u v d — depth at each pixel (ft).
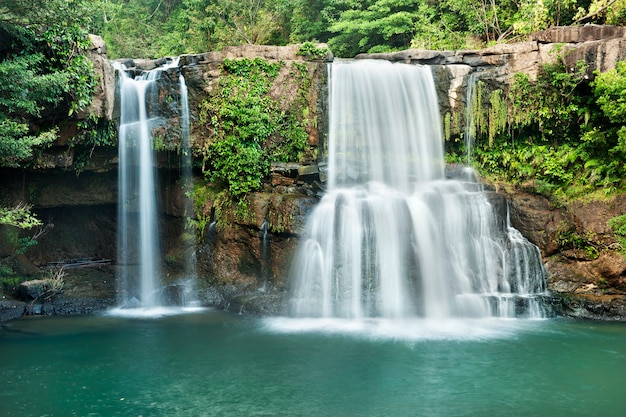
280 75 52.39
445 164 56.59
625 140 45.11
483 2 73.20
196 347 36.68
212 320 43.42
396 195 48.73
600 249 46.42
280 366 33.06
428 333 39.65
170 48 105.40
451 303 44.42
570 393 29.37
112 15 111.45
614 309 42.98
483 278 46.55
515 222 49.39
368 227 44.91
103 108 48.06
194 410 27.25
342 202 46.06
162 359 34.37
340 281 44.37
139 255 52.54
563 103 52.34
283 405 27.73
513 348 36.40
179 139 52.11
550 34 53.88
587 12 61.52
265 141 51.85
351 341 37.88
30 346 37.06
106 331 40.47
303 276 45.24
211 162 52.13
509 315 44.04
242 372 32.19
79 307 46.37
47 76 41.86
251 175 50.57
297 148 52.65
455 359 34.32
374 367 32.94
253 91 51.55
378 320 43.06
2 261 48.96
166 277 52.01
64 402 28.25
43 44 44.91
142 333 39.93
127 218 52.65
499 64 55.36
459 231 46.88
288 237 46.44
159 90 52.34
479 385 30.37
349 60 55.98
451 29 76.89
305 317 43.75
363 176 53.62
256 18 93.76
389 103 54.85
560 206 49.01
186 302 48.24
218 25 96.22
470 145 56.65
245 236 48.93
